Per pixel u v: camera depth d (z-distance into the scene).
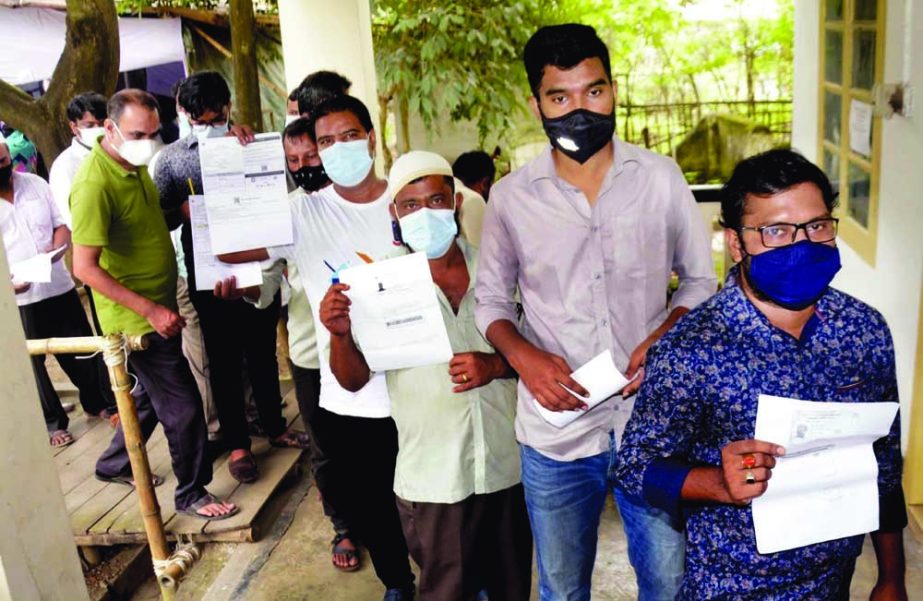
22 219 4.34
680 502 1.58
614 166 2.08
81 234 3.21
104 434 4.58
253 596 3.39
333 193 2.85
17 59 7.27
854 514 1.53
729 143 7.90
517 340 2.17
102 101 4.23
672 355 1.54
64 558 1.97
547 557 2.35
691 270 2.17
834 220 1.44
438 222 2.26
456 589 2.40
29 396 1.87
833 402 1.48
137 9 8.12
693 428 1.58
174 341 3.46
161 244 3.53
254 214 2.83
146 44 8.14
